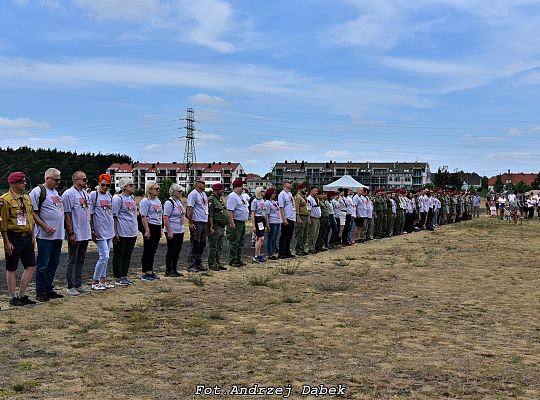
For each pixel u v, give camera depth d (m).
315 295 10.39
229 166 124.75
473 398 5.14
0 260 14.55
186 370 5.82
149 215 11.89
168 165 123.69
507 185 111.81
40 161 90.19
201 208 13.30
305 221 17.33
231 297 10.08
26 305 9.08
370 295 10.48
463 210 38.50
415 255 17.61
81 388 5.26
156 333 7.39
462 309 9.29
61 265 14.10
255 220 15.44
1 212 8.84
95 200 10.56
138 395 5.09
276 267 14.33
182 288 10.99
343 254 17.77
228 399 5.03
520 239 24.00
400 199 25.98
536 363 6.30
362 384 5.46
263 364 6.05
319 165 123.44
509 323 8.30
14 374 5.65
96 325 7.79
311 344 6.91
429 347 6.88
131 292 10.49
